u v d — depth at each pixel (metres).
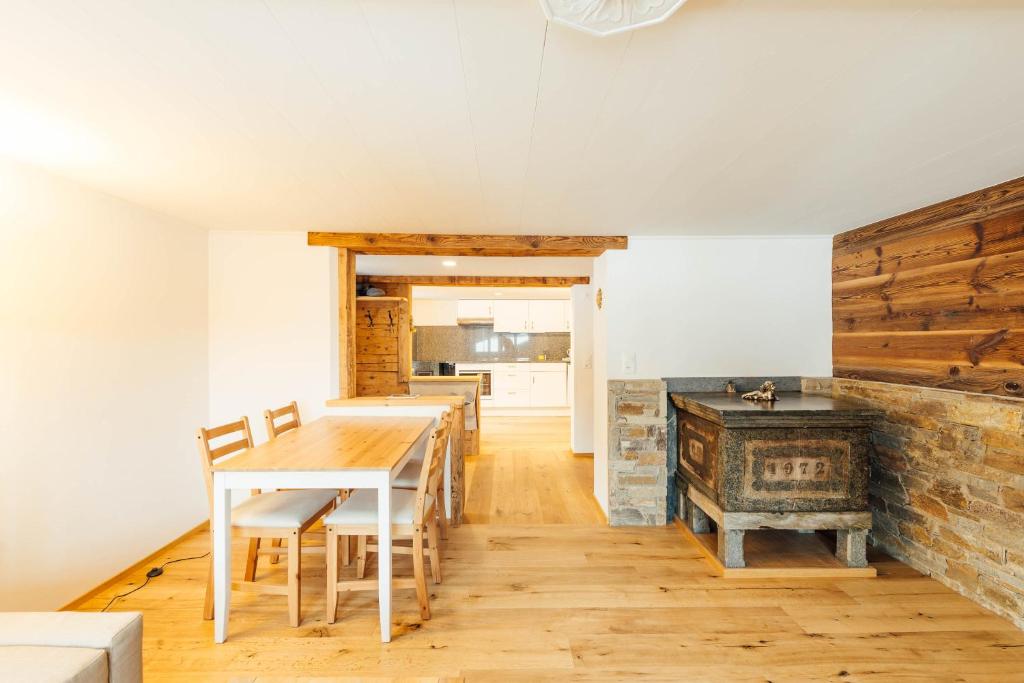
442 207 2.60
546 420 7.69
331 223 2.97
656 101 1.43
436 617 2.13
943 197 2.36
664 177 2.10
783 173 2.05
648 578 2.49
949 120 1.55
